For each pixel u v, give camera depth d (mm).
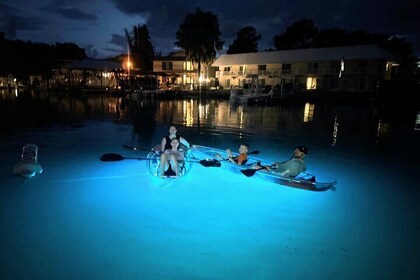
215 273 4531
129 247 5148
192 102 38406
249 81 51438
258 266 4719
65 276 4414
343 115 26391
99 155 11188
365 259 4973
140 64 68438
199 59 53250
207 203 6930
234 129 18516
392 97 37375
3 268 4562
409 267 4781
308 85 53969
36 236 5461
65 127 17766
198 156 10328
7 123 18891
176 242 5324
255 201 7086
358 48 48875
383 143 14859
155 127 18516
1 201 6914
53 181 8234
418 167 10641
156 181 8281
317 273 4594
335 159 11703
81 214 6328
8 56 52188
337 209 6875
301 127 19562
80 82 52750
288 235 5660
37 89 55875
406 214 6707
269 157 11914
